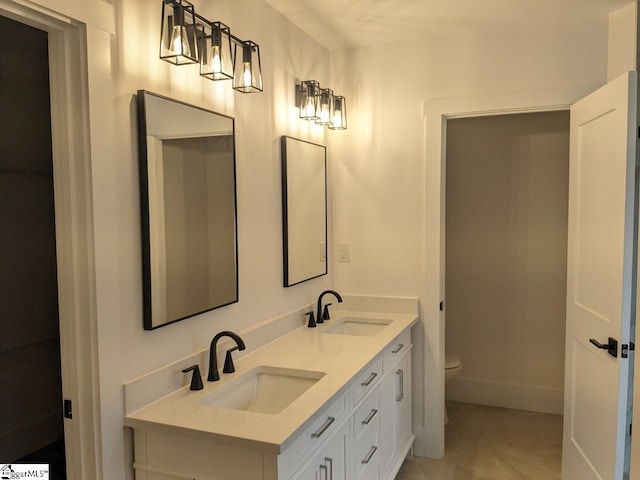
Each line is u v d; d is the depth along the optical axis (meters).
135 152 1.70
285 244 2.65
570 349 2.76
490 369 3.99
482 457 3.12
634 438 1.14
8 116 1.49
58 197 1.55
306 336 2.64
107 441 1.59
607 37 2.70
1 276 1.48
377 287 3.22
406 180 3.12
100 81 1.54
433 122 3.02
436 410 3.11
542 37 2.81
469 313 4.03
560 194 3.75
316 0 2.47
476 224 3.97
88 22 1.49
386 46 3.12
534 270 3.85
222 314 2.16
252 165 2.37
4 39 1.48
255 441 1.48
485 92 2.92
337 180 3.27
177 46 1.69
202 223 1.99
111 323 1.59
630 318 2.16
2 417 1.49
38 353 1.58
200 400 1.79
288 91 2.70
